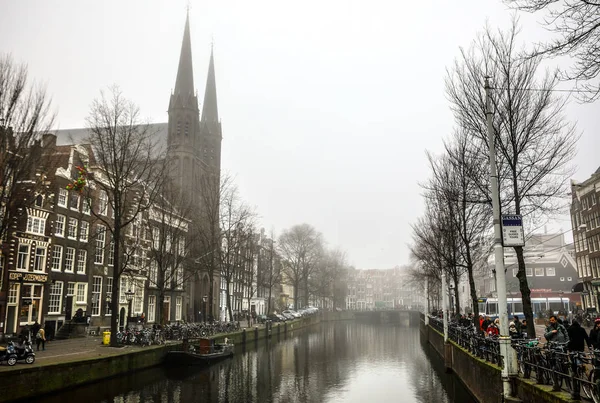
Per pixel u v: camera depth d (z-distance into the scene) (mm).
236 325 52688
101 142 32781
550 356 13016
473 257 34938
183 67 80375
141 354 29984
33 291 36031
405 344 58281
